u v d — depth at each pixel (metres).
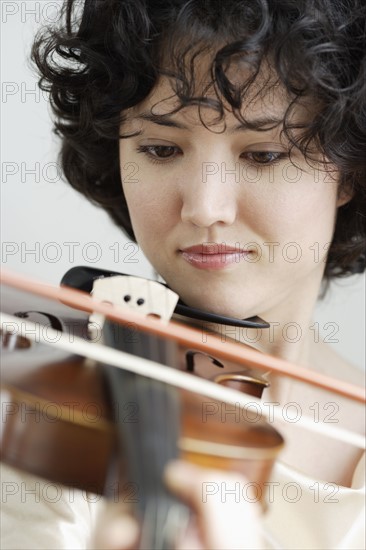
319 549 1.95
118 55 1.99
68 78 2.21
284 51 1.84
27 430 1.48
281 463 1.98
